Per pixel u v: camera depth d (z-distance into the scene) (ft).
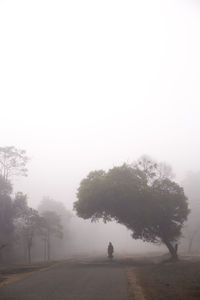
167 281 70.23
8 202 191.72
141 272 90.27
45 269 103.45
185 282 68.13
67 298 50.98
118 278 76.13
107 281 70.64
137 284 66.28
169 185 152.35
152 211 144.66
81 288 60.85
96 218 155.63
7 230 189.16
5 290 58.90
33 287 62.34
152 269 98.63
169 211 147.95
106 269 100.17
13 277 82.48
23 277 80.89
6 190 193.98
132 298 51.16
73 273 87.61
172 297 52.06
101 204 146.72
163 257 166.30
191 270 91.25
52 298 50.96
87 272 90.33
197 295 53.52
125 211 146.61
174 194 150.71
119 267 109.60
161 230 150.00
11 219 193.16
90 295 53.57
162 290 58.59
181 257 164.76
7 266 126.41
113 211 147.64
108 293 55.57
